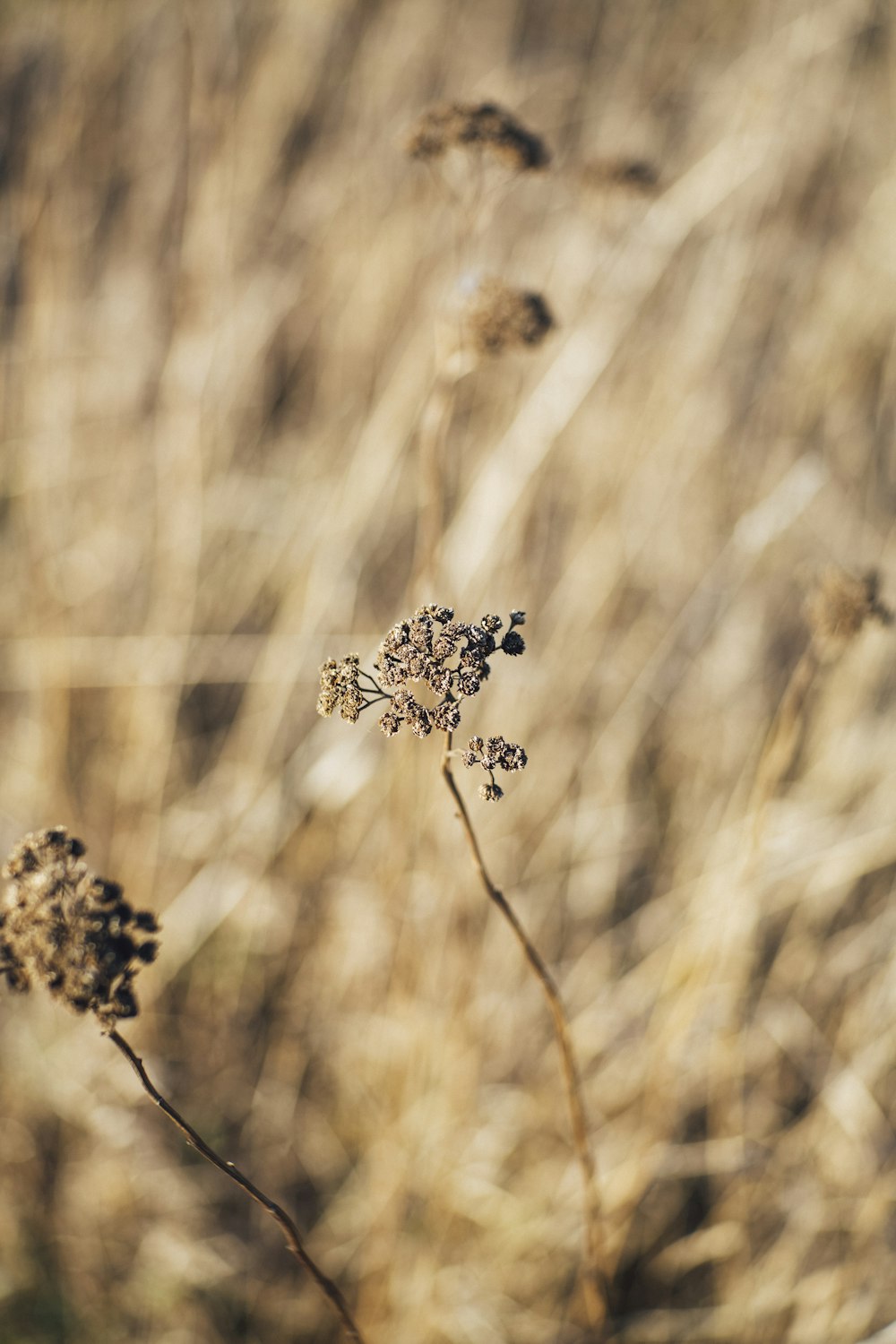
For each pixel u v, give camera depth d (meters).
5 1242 3.05
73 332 4.16
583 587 3.74
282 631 3.70
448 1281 3.02
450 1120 3.08
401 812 3.13
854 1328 2.81
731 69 4.68
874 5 4.57
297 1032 3.52
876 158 4.77
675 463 4.12
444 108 2.69
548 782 3.69
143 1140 3.24
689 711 4.06
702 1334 2.97
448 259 4.42
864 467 4.39
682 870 3.64
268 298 4.33
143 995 3.46
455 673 1.44
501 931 3.48
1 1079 3.25
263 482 4.32
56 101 4.21
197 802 3.77
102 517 4.15
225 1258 3.13
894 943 3.38
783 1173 3.12
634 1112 3.35
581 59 5.29
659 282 4.30
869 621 2.40
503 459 3.32
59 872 1.42
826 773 3.65
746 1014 3.44
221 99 3.94
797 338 4.51
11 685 4.04
